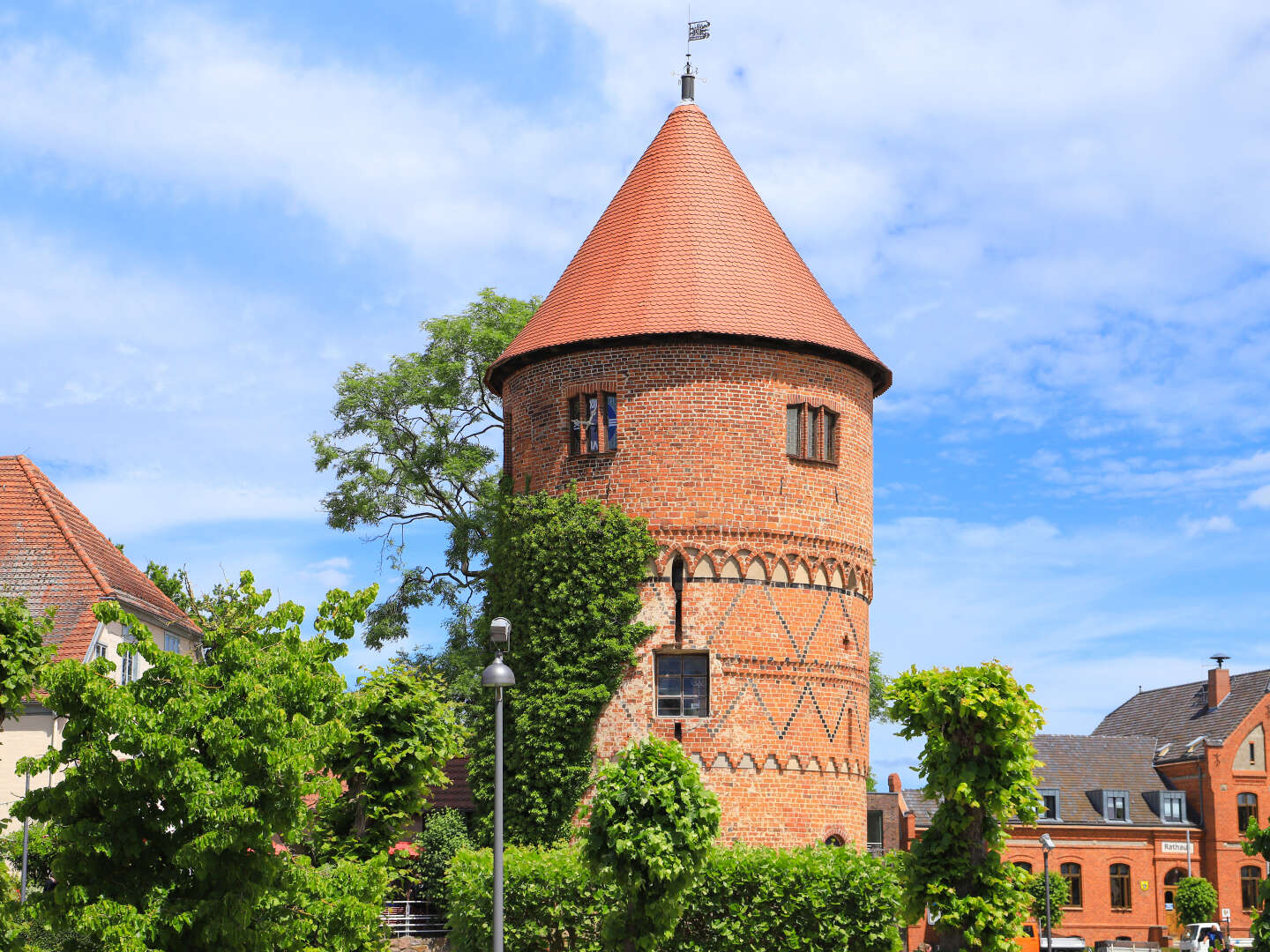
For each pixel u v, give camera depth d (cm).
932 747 2927
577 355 4131
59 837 2247
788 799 3891
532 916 3195
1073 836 7600
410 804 3575
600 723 3916
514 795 3925
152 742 2189
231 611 5144
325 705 2488
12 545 4372
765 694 3922
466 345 5725
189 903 2223
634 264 4200
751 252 4228
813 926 3123
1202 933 6981
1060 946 7169
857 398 4266
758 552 3975
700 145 4428
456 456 5594
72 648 4034
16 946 2225
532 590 4012
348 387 5728
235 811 2180
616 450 4031
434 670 5378
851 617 4147
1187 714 8325
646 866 2583
